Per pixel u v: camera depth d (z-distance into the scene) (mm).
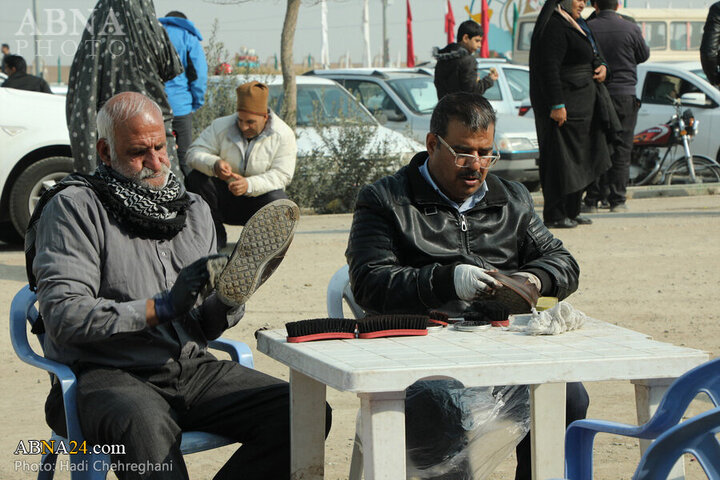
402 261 3441
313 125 13008
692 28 23547
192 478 3877
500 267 3465
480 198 3467
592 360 2336
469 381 2270
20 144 9086
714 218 10930
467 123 3318
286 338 2670
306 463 2855
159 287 3045
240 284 2752
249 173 7609
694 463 3957
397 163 12953
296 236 10062
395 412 2314
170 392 3041
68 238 2904
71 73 6883
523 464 3283
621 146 11609
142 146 2971
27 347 3092
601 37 11148
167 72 7020
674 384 2248
